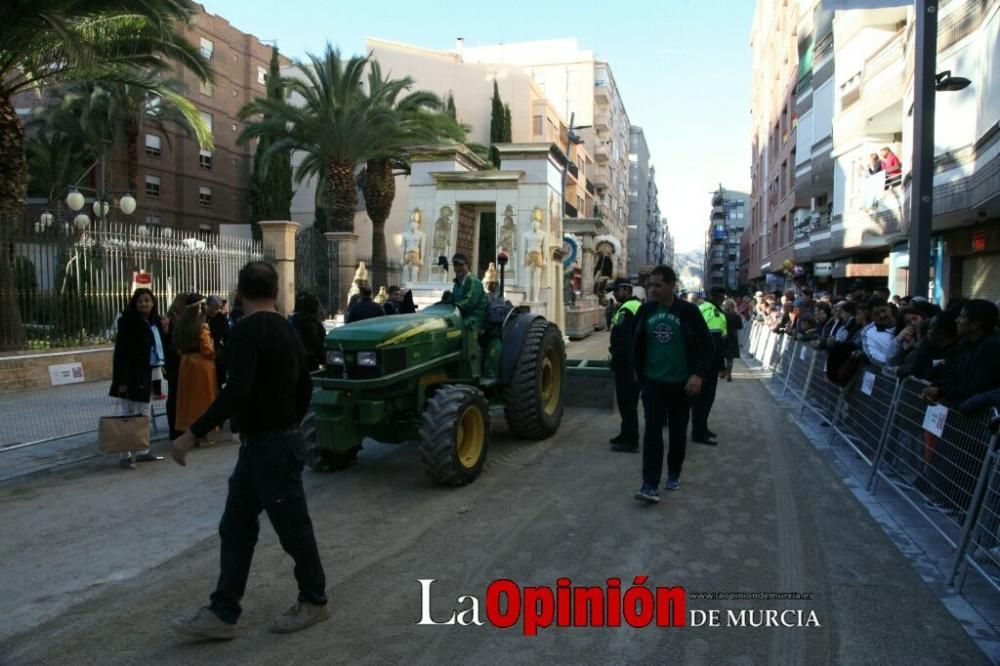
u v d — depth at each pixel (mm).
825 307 13234
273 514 3451
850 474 6500
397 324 6109
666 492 5879
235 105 46125
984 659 3254
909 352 6660
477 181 18734
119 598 3973
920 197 8266
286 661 3262
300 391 3645
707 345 5516
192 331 7355
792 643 3414
